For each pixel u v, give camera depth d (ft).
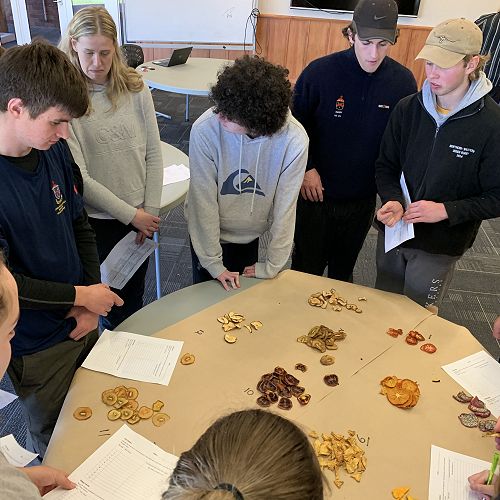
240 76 4.42
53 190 4.41
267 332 5.02
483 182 5.74
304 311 5.38
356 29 6.42
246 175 5.48
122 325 5.01
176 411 4.09
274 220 5.77
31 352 4.57
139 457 3.71
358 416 4.17
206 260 5.77
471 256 11.41
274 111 4.46
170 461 3.69
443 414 4.26
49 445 3.80
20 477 2.60
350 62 6.70
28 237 4.21
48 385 4.69
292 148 5.23
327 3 19.04
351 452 3.81
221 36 19.75
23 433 6.52
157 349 4.71
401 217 6.08
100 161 6.11
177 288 9.60
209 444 1.95
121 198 6.46
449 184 5.84
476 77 5.46
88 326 4.81
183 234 11.52
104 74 5.81
